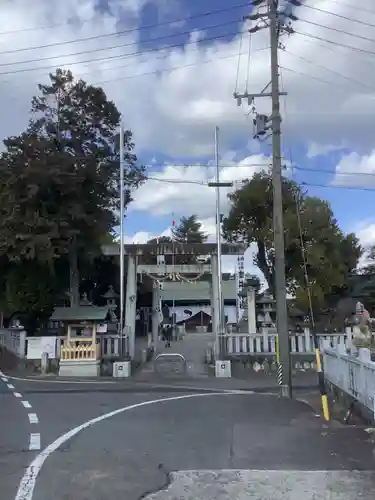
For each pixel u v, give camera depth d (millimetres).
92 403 13984
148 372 24219
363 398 10320
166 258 29328
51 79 30438
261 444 8859
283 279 16656
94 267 32219
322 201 33219
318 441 9062
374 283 39406
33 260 27641
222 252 26688
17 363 25781
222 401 14672
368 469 7250
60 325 30875
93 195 28750
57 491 6352
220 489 6445
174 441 9117
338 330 34656
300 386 19922
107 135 31250
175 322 63438
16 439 9273
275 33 17484
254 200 32906
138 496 6195
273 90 17266
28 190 25969
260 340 24688
